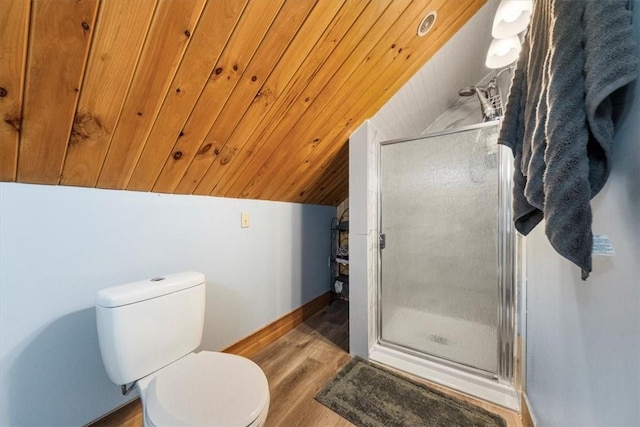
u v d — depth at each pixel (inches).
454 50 67.2
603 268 23.1
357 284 69.7
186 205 57.4
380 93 63.1
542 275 41.2
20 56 26.0
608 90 17.5
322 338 81.0
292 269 90.4
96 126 35.3
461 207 62.8
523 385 50.6
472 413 49.8
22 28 24.6
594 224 24.2
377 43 47.9
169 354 42.4
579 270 27.7
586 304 26.1
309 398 54.0
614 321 21.3
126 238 47.6
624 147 19.8
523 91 32.2
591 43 18.8
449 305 64.7
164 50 31.5
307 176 79.9
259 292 77.0
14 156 33.2
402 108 78.5
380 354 69.2
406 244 69.9
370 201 69.9
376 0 40.0
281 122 53.0
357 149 69.7
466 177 62.2
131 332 37.6
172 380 35.3
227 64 36.9
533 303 46.4
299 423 47.9
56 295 39.6
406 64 59.4
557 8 21.4
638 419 18.0
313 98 51.6
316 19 37.9
